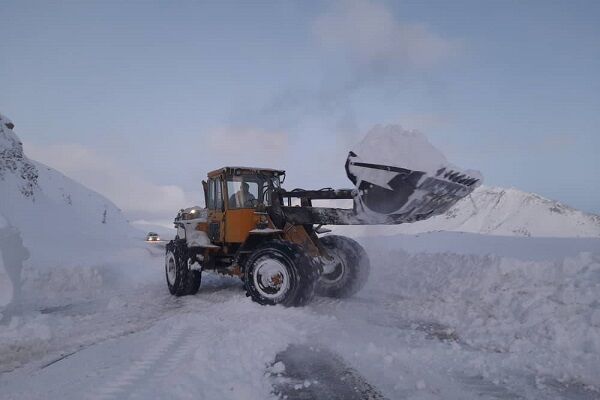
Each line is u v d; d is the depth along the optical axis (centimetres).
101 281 961
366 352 427
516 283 608
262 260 629
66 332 552
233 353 412
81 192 4666
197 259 780
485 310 561
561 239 1769
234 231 724
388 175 535
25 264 1068
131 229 4588
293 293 602
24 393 343
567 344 429
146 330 546
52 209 2625
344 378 366
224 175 744
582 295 505
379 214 560
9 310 590
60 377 378
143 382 346
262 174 769
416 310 602
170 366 383
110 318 632
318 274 624
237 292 797
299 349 440
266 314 571
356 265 708
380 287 777
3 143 2600
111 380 353
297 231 691
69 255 1520
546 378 363
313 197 671
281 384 354
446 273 762
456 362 399
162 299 782
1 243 596
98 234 2659
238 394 325
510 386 348
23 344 495
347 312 605
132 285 985
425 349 432
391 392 338
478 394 333
